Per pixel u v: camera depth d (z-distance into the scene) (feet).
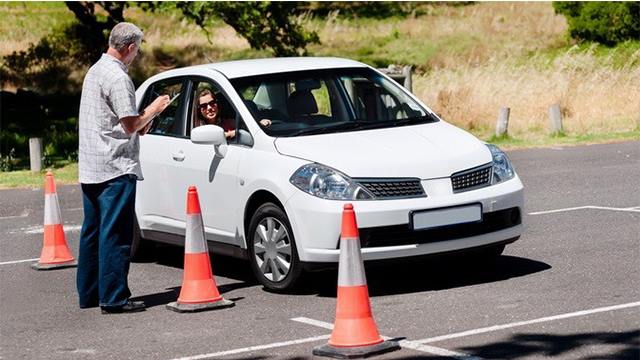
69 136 120.98
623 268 45.96
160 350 37.27
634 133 105.19
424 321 38.88
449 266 48.65
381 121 48.29
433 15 244.01
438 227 42.75
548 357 33.24
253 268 46.14
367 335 34.81
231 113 48.57
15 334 41.06
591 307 39.32
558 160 90.02
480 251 45.96
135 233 54.13
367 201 42.34
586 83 123.95
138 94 54.24
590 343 34.53
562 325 36.99
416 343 35.88
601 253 49.70
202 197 48.88
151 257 55.31
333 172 43.09
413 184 43.04
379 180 42.75
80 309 45.09
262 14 139.03
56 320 43.16
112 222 43.55
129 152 43.62
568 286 43.06
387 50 198.80
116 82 42.88
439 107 117.60
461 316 39.27
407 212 42.39
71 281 51.39
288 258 44.52
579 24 180.24
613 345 34.12
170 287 48.62
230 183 47.03
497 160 45.57
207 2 133.08
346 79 49.70
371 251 42.19
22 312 44.98
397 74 104.27
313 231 42.88
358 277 35.01
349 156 43.70
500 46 190.60
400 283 45.98
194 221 43.47
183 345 37.76
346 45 208.13
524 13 229.45
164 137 51.70
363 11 256.73
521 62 157.38
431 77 134.31
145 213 53.01
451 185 43.47
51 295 48.29
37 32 217.97
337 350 34.71
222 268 52.29
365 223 42.04
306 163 43.88
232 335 38.75
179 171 50.16
